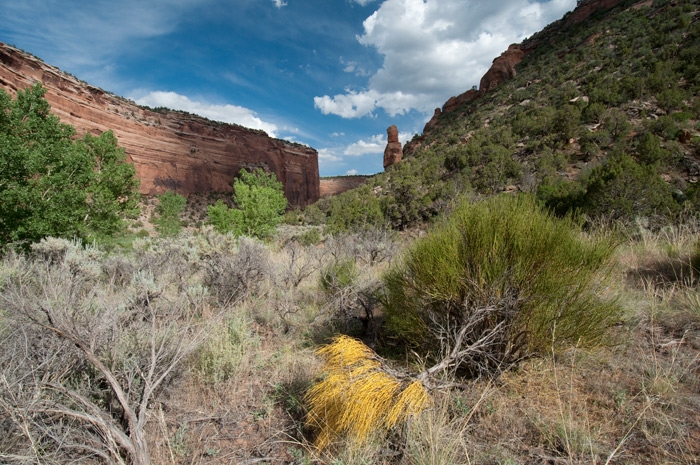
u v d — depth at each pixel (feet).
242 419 7.50
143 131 266.16
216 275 16.93
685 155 75.25
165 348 7.94
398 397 6.05
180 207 111.86
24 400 5.47
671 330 8.98
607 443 5.48
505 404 6.72
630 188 39.17
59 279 9.23
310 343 11.23
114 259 20.20
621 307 8.63
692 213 19.72
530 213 8.08
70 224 32.22
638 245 16.53
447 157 126.93
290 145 424.46
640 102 111.24
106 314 7.60
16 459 5.13
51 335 6.61
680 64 120.06
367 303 11.53
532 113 143.74
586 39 208.23
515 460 5.37
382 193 132.77
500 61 311.06
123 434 5.49
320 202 164.04
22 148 29.48
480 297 7.48
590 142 101.30
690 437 5.37
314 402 6.99
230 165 329.72
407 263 9.36
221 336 10.19
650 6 195.00
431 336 8.59
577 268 7.68
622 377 7.20
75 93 222.69
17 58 190.08
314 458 5.94
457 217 8.68
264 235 58.59
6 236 28.99
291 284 17.97
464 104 315.78
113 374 7.09
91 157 39.50
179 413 7.72
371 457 5.58
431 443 5.22
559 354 7.79
